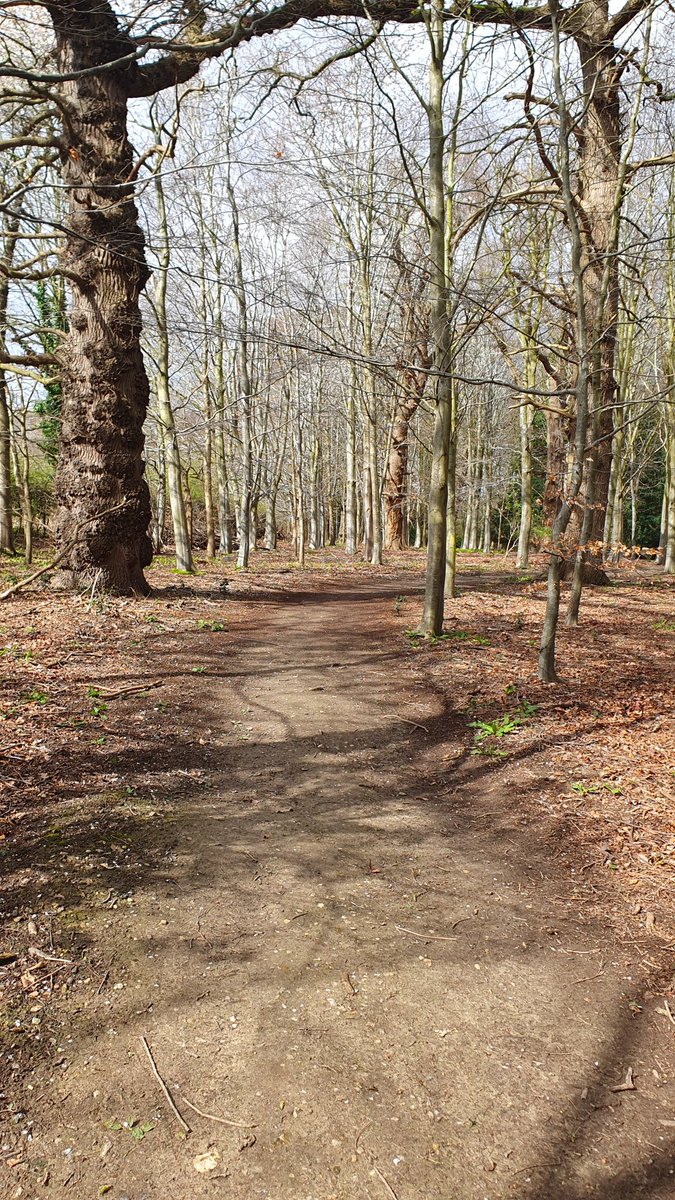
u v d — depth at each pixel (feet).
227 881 12.48
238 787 16.44
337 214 60.08
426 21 26.68
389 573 69.26
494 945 11.06
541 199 39.63
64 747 17.04
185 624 33.06
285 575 61.36
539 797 16.15
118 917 11.14
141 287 36.32
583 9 30.53
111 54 33.42
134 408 36.55
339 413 86.38
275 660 28.19
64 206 53.36
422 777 17.78
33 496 75.36
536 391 20.65
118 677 23.49
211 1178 7.09
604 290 31.19
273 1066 8.52
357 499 100.42
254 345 71.77
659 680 25.36
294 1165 7.28
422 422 86.69
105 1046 8.70
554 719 20.84
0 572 43.55
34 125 35.14
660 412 70.13
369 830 14.80
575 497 23.29
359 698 23.61
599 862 13.52
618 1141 7.70
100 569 36.96
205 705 21.84
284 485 134.21
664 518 72.64
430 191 28.66
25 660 23.99
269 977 10.09
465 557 98.43
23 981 9.56
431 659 27.76
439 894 12.48
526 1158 7.47
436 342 29.27
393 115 25.58
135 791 15.43
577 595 34.60
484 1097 8.20
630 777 16.88
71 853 12.64
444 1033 9.17
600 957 10.85
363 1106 8.02
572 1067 8.70
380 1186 7.08
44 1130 7.54
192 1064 8.50
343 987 9.96
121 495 36.65
